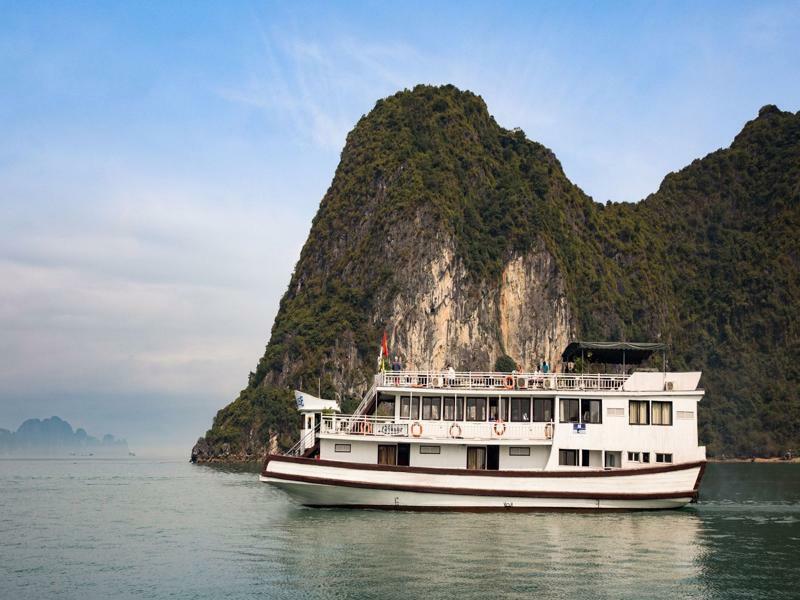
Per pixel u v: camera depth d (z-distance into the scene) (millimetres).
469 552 33312
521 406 45281
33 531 42688
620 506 43500
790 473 117812
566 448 44438
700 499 60406
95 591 28734
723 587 28562
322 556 32781
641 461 44312
